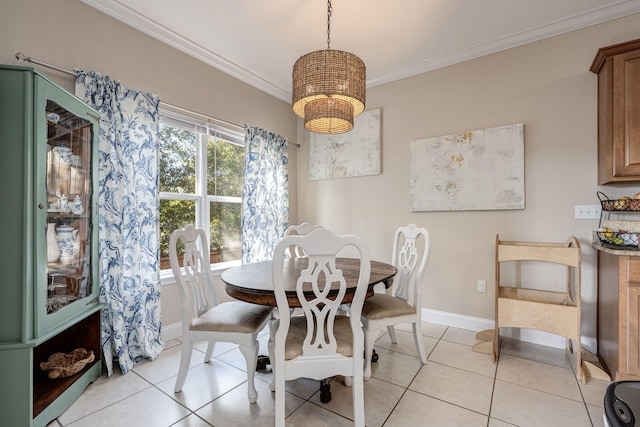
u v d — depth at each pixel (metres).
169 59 2.50
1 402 1.35
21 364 1.37
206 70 2.81
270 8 2.19
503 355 2.23
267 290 1.47
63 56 1.90
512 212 2.56
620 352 1.77
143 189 2.24
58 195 1.66
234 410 1.60
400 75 3.08
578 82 2.31
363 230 3.36
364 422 1.44
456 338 2.54
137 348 2.14
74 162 1.78
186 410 1.60
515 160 2.53
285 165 3.56
